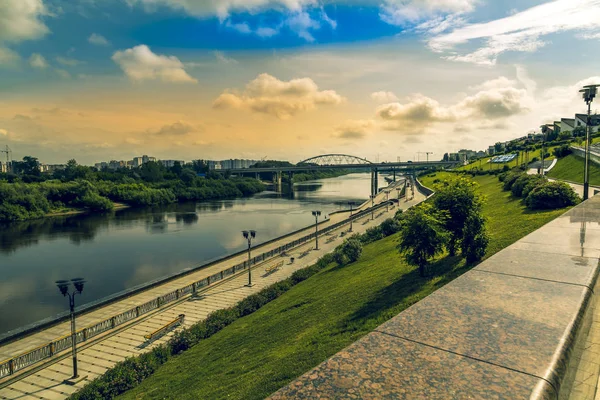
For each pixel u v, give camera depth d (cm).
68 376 1800
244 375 1393
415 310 281
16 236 6744
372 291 1942
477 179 7431
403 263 2292
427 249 1833
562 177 5000
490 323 250
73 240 6366
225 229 7362
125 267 4688
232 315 2391
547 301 284
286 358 1409
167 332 2283
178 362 1828
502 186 4962
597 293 361
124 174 14950
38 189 9569
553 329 237
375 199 11581
